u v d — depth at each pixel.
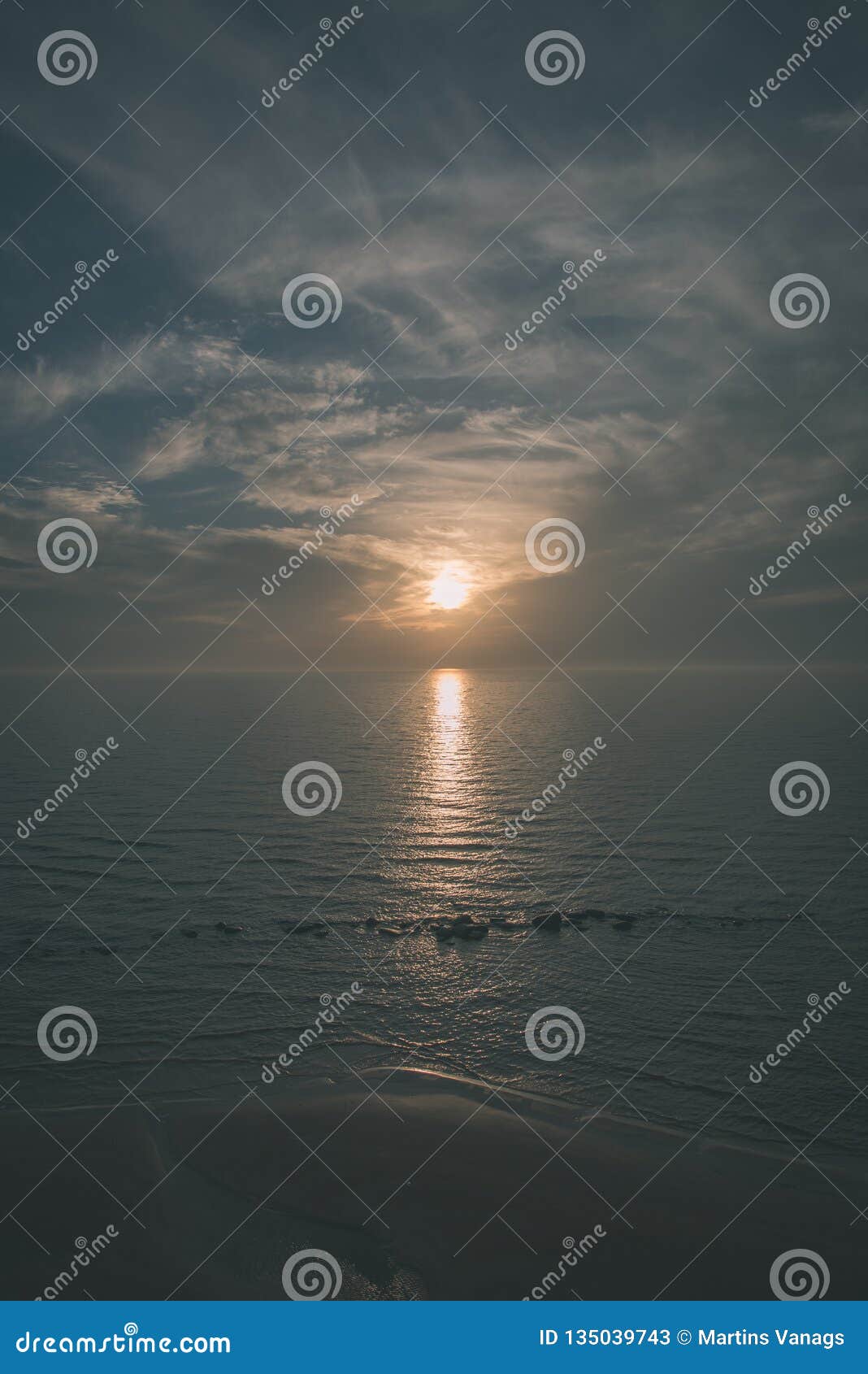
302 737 111.81
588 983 24.55
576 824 48.31
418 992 24.03
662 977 24.98
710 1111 17.47
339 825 48.66
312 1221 13.49
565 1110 17.50
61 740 110.69
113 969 25.81
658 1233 13.14
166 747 98.94
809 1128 16.80
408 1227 13.30
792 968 25.53
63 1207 13.85
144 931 29.53
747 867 37.72
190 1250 12.81
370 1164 15.17
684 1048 20.44
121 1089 18.42
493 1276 12.18
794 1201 14.14
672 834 45.06
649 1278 12.16
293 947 27.80
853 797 57.19
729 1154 15.73
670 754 87.81
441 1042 20.86
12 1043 20.77
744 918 30.42
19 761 84.81
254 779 69.88
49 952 27.34
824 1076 18.98
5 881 36.47
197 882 36.22
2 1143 16.00
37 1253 12.73
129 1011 22.72
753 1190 14.44
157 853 41.84
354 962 26.41
